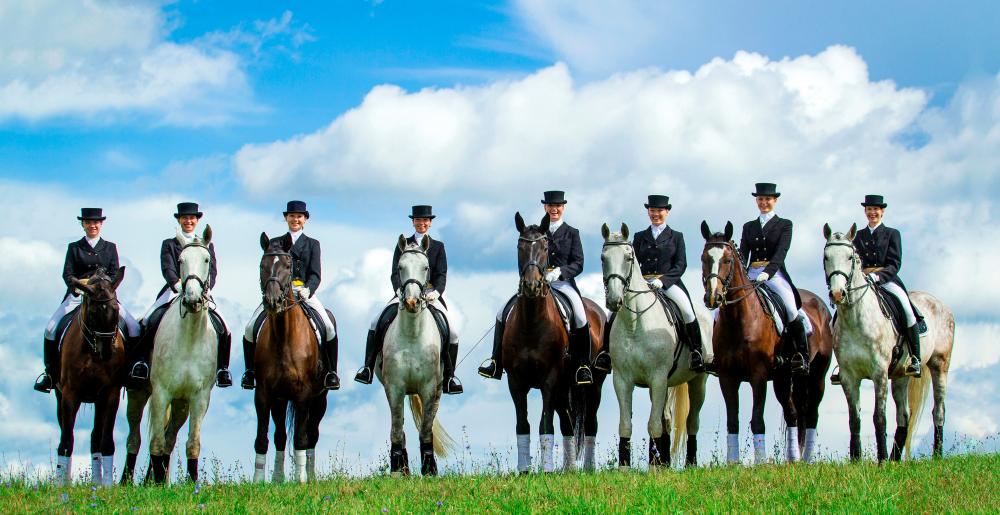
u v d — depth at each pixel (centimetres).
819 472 1283
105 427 1501
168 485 1347
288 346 1427
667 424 1662
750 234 1602
